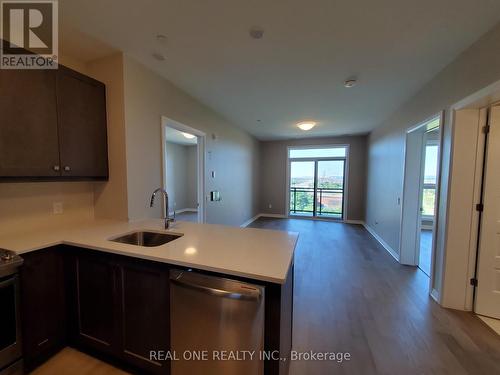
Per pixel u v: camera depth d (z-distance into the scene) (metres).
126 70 2.19
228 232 1.93
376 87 2.93
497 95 1.81
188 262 1.27
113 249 1.48
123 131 2.19
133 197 2.30
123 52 2.15
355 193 6.51
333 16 1.64
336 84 2.85
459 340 1.85
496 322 2.07
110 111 2.23
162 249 1.48
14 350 1.42
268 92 3.13
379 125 4.95
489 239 2.13
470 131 2.15
